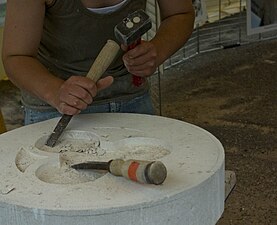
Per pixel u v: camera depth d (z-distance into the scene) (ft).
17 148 3.40
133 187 2.80
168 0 4.39
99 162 3.11
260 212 6.66
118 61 4.17
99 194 2.77
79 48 4.02
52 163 3.27
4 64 3.78
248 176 7.40
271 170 7.50
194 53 11.86
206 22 12.12
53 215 2.65
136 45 3.68
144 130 3.57
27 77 3.61
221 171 3.05
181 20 4.40
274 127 8.64
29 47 3.75
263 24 12.41
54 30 3.92
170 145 3.33
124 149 3.46
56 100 3.47
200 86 10.36
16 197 2.78
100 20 3.90
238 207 6.77
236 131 8.60
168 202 2.71
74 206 2.65
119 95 4.27
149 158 3.25
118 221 2.65
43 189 2.86
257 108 9.34
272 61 11.37
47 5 3.75
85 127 3.68
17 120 9.24
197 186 2.80
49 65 4.10
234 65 11.27
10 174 3.05
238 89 10.15
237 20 12.71
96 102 4.18
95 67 3.48
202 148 3.26
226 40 12.33
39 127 3.73
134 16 3.54
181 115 9.23
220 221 6.48
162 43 4.15
